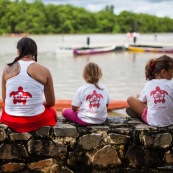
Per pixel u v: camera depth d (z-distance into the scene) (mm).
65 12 149500
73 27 148625
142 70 27719
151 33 178500
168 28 187625
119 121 5039
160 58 5004
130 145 4762
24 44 4492
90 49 41094
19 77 4422
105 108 4855
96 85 4852
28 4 140125
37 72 4441
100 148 4734
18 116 4484
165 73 4922
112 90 19328
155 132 4781
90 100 4789
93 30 155625
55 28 143375
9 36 111125
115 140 4730
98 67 4883
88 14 156125
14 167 4684
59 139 4680
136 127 4816
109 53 42719
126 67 29656
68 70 27094
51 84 4578
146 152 4793
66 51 39375
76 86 20109
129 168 4805
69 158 4719
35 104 4488
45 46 55906
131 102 5133
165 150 4820
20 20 131000
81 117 4812
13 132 4617
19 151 4656
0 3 130750
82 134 4695
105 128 4734
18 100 4449
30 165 4691
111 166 4770
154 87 4895
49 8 143500
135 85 20953
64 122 4914
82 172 4766
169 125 4887
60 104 12633
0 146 4641
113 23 163750
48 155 4688
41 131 4633
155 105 4844
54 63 31781
